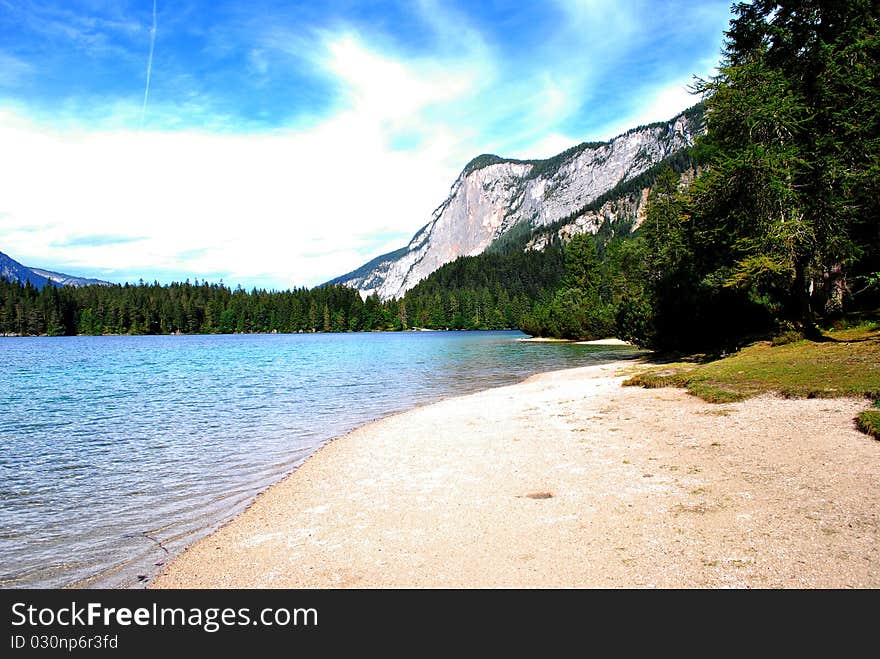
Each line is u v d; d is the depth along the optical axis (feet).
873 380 45.24
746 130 76.54
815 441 32.94
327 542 23.94
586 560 20.12
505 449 39.11
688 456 33.09
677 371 71.51
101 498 33.53
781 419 39.22
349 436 49.62
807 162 69.77
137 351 239.91
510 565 20.25
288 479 35.76
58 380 114.21
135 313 472.03
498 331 542.57
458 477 32.73
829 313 83.35
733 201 77.87
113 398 84.53
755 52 81.97
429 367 134.62
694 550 20.16
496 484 30.66
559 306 272.31
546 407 56.44
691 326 103.09
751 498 24.98
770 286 92.43
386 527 25.18
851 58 72.95
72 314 456.45
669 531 22.07
